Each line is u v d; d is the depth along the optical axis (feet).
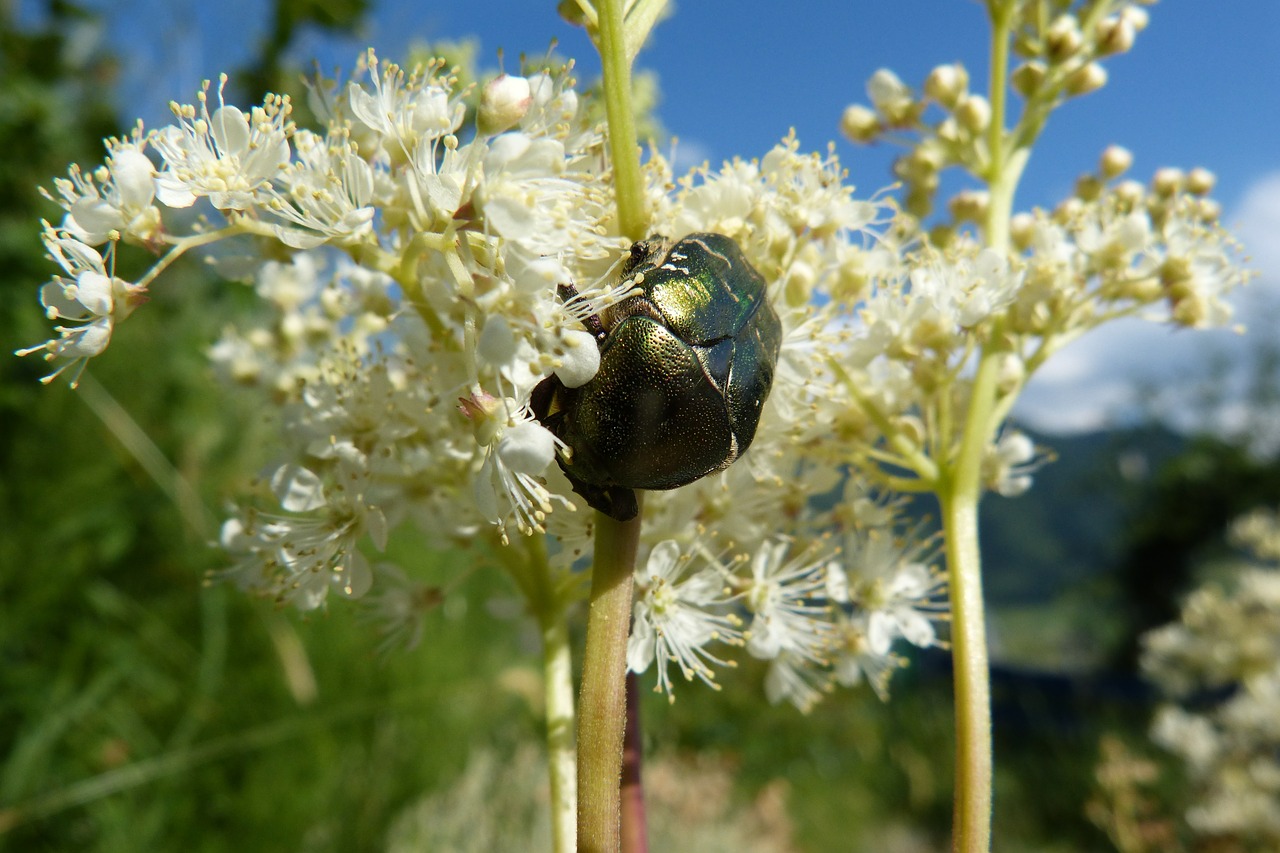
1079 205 0.21
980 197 0.21
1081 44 0.22
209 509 0.46
